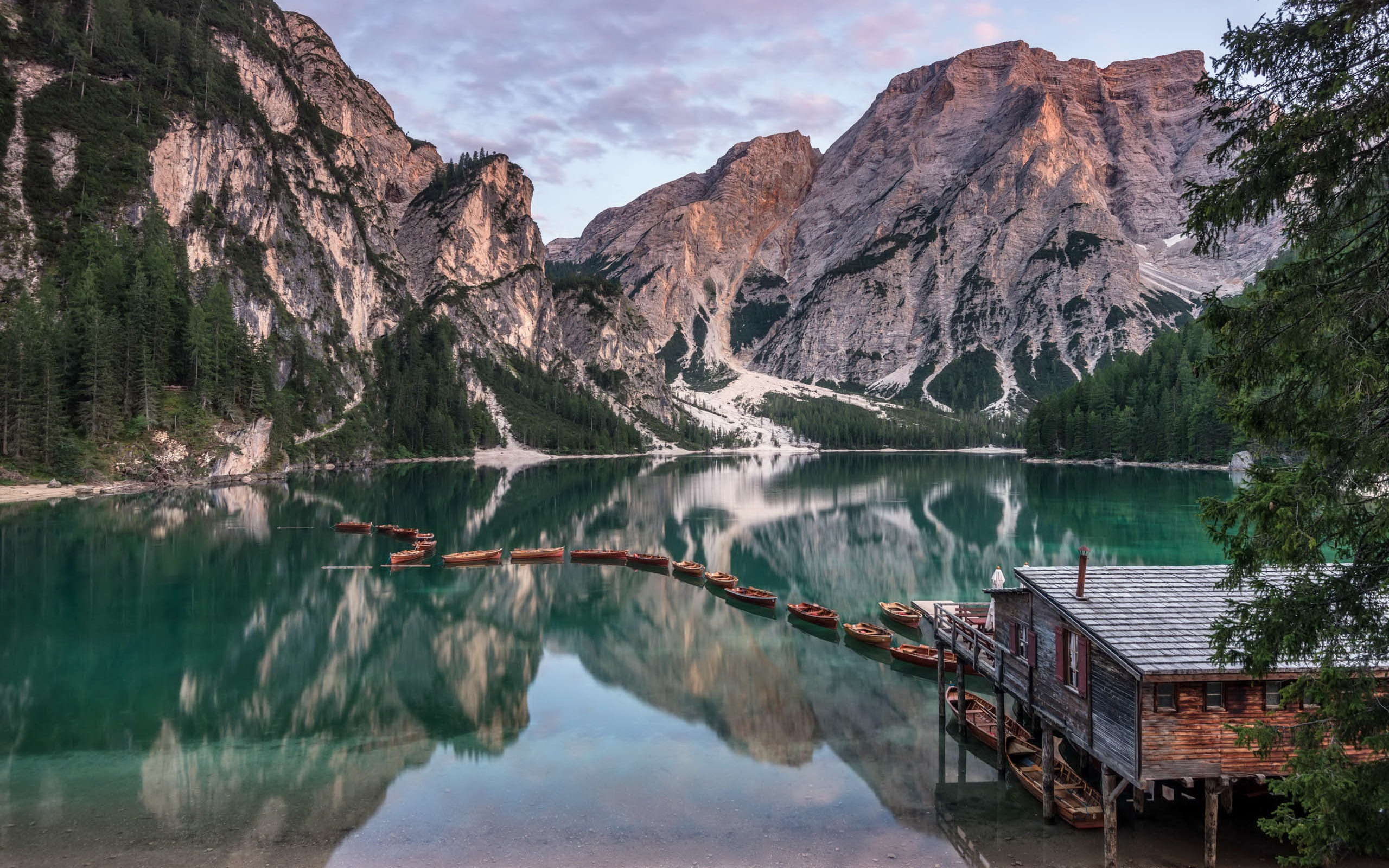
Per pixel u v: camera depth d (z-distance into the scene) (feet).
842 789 90.74
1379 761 51.08
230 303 521.65
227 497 386.32
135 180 572.10
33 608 177.47
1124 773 69.41
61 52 599.16
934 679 134.92
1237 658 55.42
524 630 167.43
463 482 527.40
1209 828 70.13
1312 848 52.65
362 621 172.96
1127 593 80.89
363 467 635.25
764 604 188.65
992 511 360.69
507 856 75.66
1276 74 49.16
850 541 284.82
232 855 75.46
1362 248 47.93
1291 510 47.65
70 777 93.81
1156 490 431.43
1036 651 85.92
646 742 105.91
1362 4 43.88
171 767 97.14
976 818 83.35
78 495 363.97
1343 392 45.14
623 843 78.23
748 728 111.14
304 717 115.44
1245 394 51.49
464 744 104.99
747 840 78.74
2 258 483.10
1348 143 45.83
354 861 74.43
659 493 462.60
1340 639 67.77
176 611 176.04
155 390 429.38
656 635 164.55
